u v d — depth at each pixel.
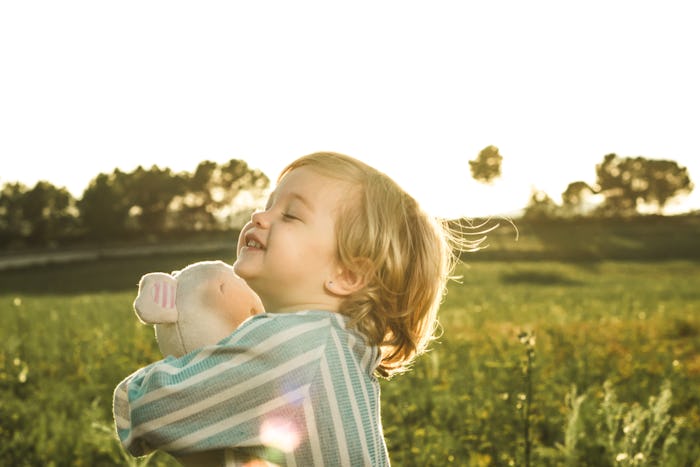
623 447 3.43
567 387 6.24
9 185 110.44
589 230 90.94
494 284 38.56
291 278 1.37
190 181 133.62
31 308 18.08
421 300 1.48
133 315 14.77
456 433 4.80
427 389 5.75
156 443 1.28
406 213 1.46
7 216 108.94
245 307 1.45
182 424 1.27
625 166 151.00
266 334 1.30
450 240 1.71
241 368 1.28
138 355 8.15
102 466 4.43
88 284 57.09
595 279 44.53
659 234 89.75
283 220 1.39
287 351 1.30
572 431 3.90
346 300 1.39
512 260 64.69
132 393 1.31
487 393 5.70
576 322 13.47
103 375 7.20
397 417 4.96
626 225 97.44
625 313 16.09
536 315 15.88
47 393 6.34
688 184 150.00
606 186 151.38
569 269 54.88
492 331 11.62
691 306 18.14
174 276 1.46
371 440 1.35
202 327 1.40
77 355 8.11
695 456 4.30
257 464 1.28
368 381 1.42
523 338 3.89
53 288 53.97
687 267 59.47
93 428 4.35
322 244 1.37
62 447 4.68
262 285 1.39
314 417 1.29
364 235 1.38
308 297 1.38
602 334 10.97
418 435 4.50
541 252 71.38
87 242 108.25
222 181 135.50
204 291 1.42
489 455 4.41
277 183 1.48
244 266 1.38
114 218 110.75
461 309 18.22
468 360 7.55
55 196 111.62
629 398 6.00
